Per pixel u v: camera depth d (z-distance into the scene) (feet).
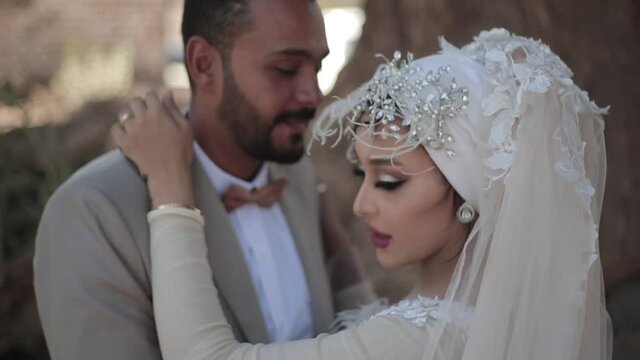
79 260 6.66
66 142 16.94
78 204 6.73
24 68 28.45
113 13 30.22
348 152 6.81
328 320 7.89
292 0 7.13
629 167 13.20
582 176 5.97
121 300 6.72
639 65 13.43
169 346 6.30
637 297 13.85
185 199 6.70
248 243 7.62
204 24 7.24
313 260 7.98
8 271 14.43
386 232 6.23
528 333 5.75
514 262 5.77
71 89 23.48
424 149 6.04
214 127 7.41
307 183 8.30
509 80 5.95
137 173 6.99
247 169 7.66
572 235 5.89
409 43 14.99
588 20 13.41
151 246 6.63
